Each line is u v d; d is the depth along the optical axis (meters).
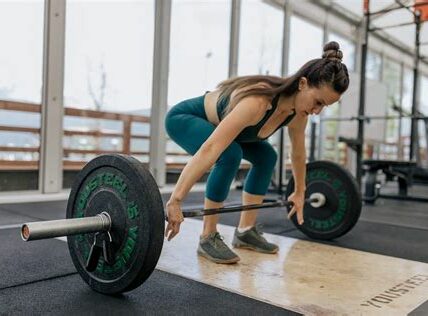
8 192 3.53
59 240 1.93
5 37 3.43
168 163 4.68
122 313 1.13
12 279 1.39
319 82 1.42
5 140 3.56
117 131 4.36
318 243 2.13
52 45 3.53
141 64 4.33
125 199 1.18
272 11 5.47
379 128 5.06
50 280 1.39
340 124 4.67
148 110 4.43
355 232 2.49
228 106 1.54
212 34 4.87
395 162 4.24
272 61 5.57
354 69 6.83
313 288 1.41
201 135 1.64
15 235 2.03
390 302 1.30
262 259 1.76
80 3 3.78
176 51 4.52
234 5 4.98
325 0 6.03
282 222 2.72
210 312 1.16
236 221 2.64
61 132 3.68
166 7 4.33
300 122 1.72
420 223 2.98
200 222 2.52
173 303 1.22
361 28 6.74
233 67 5.04
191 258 1.72
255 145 1.83
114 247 1.22
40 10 3.49
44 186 3.61
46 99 3.54
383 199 4.60
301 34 5.89
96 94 4.07
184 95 4.61
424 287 1.45
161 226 1.13
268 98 1.45
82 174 1.32
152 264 1.14
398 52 8.01
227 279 1.47
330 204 2.18
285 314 1.17
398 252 1.99
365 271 1.64
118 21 4.11
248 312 1.17
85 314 1.12
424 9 4.90
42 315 1.10
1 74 3.50
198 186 4.73
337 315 1.18
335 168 2.15
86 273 1.31
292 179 2.27
